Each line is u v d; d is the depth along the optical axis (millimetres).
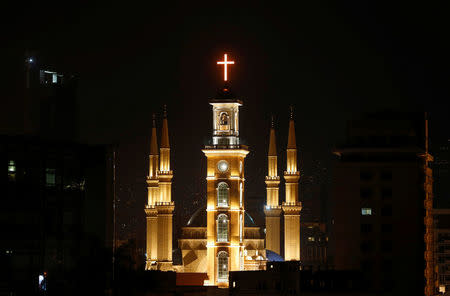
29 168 197250
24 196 196125
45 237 197375
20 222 195250
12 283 192250
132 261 195375
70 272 192625
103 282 189375
